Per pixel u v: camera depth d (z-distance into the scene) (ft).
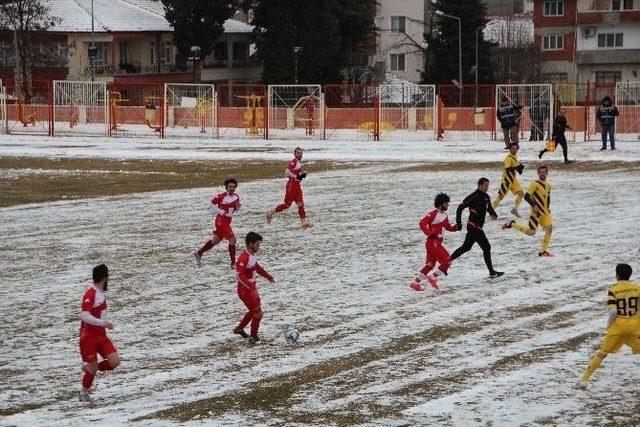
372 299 95.76
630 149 228.43
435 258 99.30
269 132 289.74
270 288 100.68
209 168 209.36
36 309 94.02
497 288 99.60
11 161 223.30
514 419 63.57
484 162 211.20
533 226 113.09
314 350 79.82
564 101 306.76
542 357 76.79
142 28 428.97
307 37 403.34
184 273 108.99
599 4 452.35
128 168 210.18
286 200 134.92
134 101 378.12
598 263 110.01
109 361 68.80
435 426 62.49
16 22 405.59
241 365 76.38
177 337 84.28
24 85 372.17
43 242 127.44
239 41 469.57
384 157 224.74
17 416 65.87
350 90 349.82
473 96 386.73
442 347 79.87
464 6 424.87
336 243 123.65
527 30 516.73
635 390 69.15
